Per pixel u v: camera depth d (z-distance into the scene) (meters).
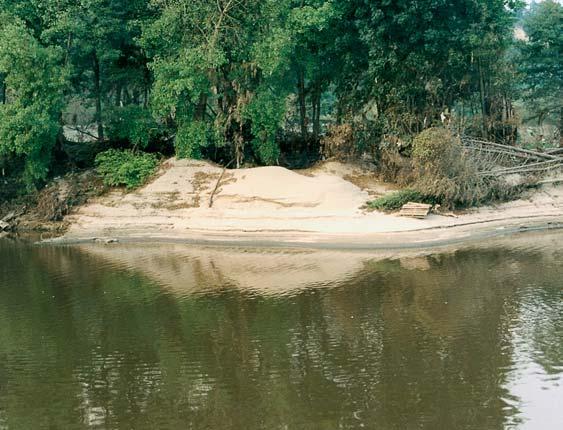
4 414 18.20
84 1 41.25
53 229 41.69
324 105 55.84
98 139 48.16
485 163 40.19
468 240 35.16
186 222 39.94
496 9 43.75
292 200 39.59
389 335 22.55
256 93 43.06
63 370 20.88
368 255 33.34
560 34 50.62
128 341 23.11
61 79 41.16
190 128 43.66
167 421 17.56
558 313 23.92
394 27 42.03
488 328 22.78
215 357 21.42
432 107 43.12
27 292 29.31
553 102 52.41
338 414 17.47
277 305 26.27
